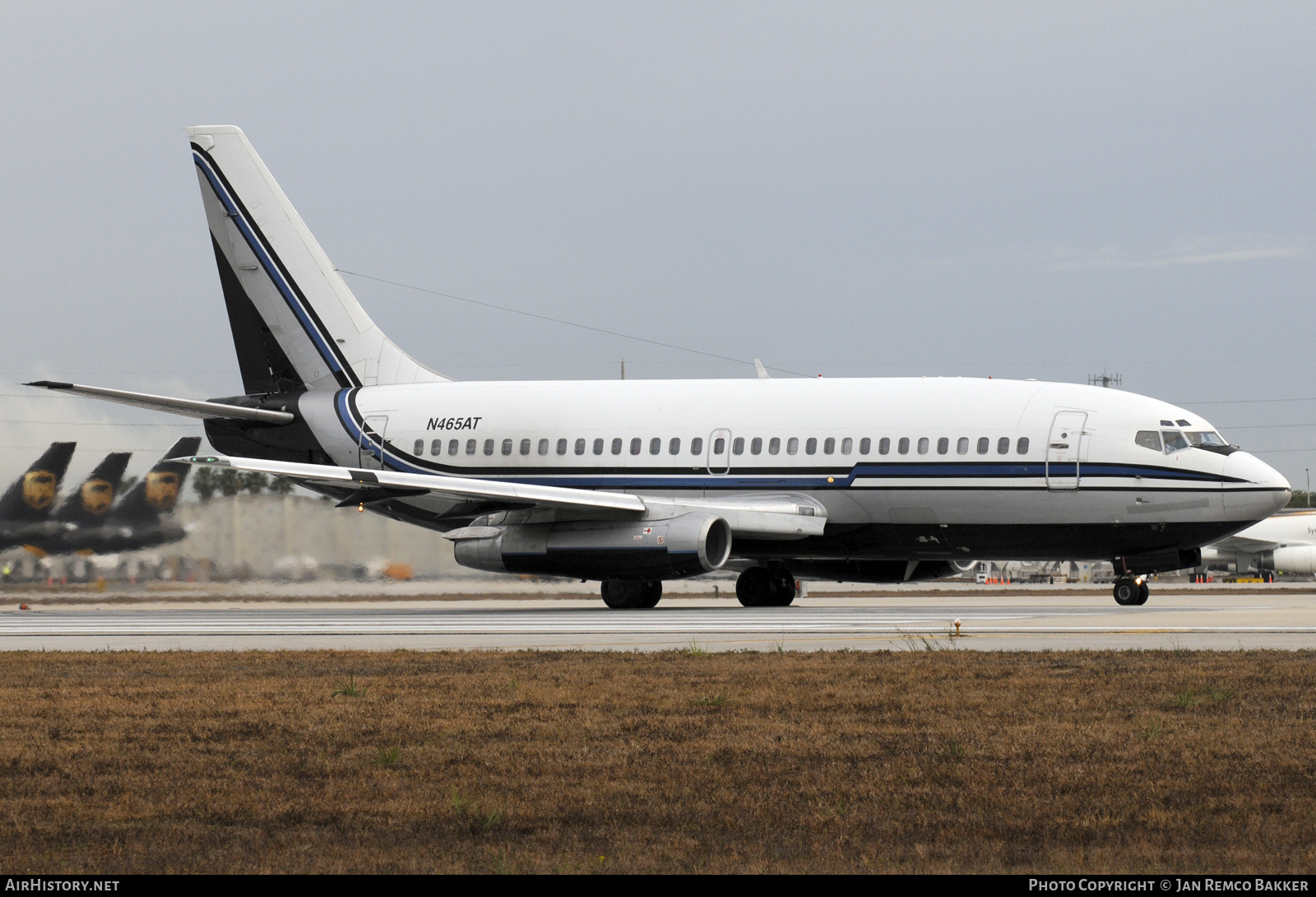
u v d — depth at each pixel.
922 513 124.12
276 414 148.50
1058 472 119.44
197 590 141.25
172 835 30.61
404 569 143.50
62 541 140.00
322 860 28.55
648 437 133.88
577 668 60.44
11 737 43.28
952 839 29.75
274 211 153.88
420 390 145.88
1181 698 46.97
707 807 32.75
